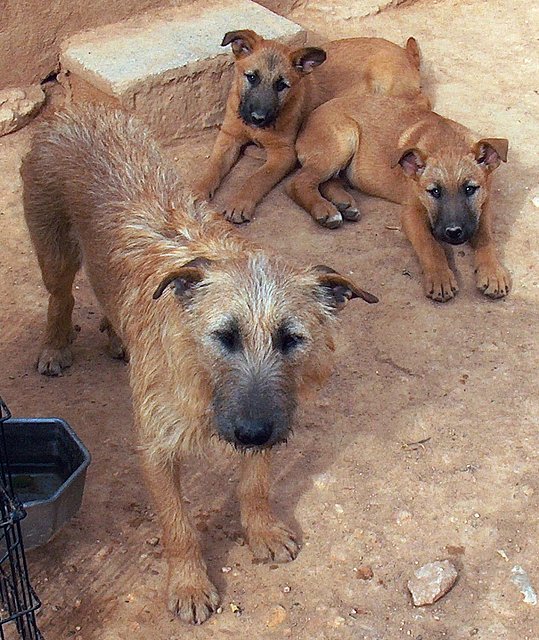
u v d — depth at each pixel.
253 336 1.09
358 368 1.62
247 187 2.04
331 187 2.08
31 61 2.25
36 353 1.64
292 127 2.16
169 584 1.25
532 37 2.69
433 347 1.67
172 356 1.14
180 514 1.24
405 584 1.29
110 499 1.38
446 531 1.35
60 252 1.48
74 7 2.25
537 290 1.81
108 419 1.51
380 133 2.06
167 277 1.10
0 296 1.76
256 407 1.07
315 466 1.44
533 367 1.63
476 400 1.57
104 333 1.68
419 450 1.47
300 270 1.16
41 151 1.43
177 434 1.18
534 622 1.24
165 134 2.22
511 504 1.39
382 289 1.80
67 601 1.25
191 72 2.19
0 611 1.21
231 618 1.24
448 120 2.09
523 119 2.32
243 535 1.34
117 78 2.11
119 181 1.35
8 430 1.32
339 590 1.28
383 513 1.38
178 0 2.42
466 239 1.84
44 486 1.34
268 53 2.10
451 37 2.69
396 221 2.01
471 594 1.27
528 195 2.06
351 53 2.35
